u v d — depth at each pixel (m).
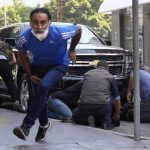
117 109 10.43
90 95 10.08
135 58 8.07
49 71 7.17
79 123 10.24
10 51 11.98
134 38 8.05
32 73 7.35
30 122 7.03
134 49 8.05
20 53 7.20
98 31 62.16
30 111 7.01
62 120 10.60
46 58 7.13
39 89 7.00
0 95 13.62
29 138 7.86
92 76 10.27
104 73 10.39
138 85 8.09
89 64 12.05
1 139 7.73
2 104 14.83
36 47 7.01
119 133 8.98
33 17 6.88
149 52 22.31
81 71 12.00
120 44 25.41
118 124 10.52
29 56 7.60
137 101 8.09
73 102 11.21
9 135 8.09
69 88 11.24
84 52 12.10
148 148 7.35
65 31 6.97
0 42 12.12
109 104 10.16
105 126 10.13
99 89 10.13
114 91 10.31
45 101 7.04
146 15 22.47
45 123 7.54
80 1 62.12
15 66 12.16
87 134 8.48
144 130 10.07
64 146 7.27
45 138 7.62
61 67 7.20
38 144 7.37
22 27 13.10
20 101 12.16
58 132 8.61
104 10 23.69
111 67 12.60
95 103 10.04
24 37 7.02
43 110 7.36
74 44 7.30
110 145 7.48
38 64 7.24
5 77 11.75
